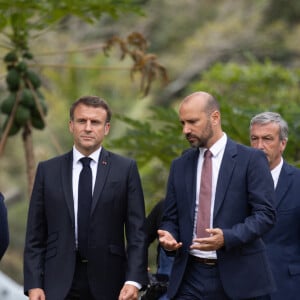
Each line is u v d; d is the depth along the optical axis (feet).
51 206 47.50
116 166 48.11
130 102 168.66
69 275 46.75
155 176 90.74
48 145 161.89
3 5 69.77
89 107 46.85
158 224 51.39
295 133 75.51
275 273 50.88
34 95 71.05
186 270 46.62
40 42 168.04
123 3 73.97
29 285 47.11
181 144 76.43
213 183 46.06
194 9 202.80
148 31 201.87
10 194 182.80
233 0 195.31
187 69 183.21
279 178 52.19
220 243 43.52
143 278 47.11
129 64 173.99
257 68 106.32
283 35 182.50
